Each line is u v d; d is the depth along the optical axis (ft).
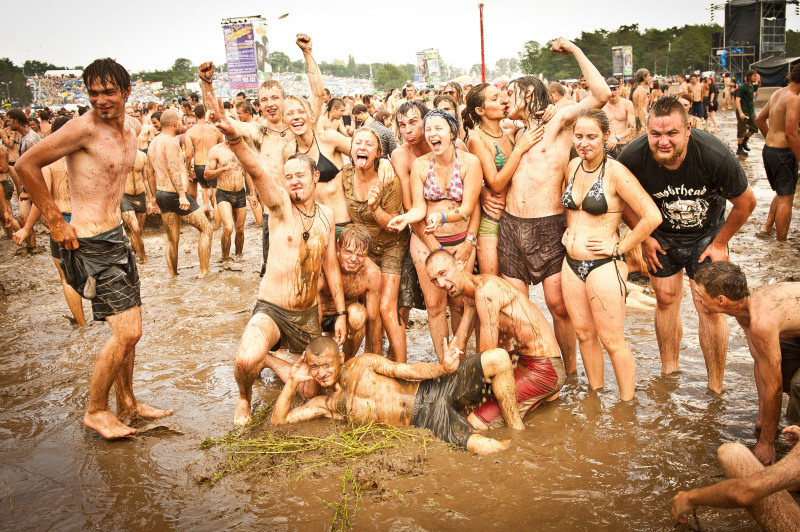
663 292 17.37
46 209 14.44
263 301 16.93
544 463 13.64
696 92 79.82
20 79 476.13
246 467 13.91
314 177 16.49
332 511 12.19
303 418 16.11
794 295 12.67
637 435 14.67
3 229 46.88
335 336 17.37
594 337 17.01
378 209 18.39
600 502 12.16
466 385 15.31
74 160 14.93
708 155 15.31
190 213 30.96
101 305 15.39
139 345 22.16
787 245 29.96
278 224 16.53
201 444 14.96
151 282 30.91
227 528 11.77
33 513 12.49
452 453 14.21
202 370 19.77
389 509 12.17
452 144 17.66
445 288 16.28
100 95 14.69
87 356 21.39
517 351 16.66
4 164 42.60
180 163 30.40
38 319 25.89
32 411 17.34
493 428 15.39
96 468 14.16
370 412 15.75
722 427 14.85
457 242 18.28
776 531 10.37
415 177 18.17
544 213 17.58
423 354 20.95
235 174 33.96
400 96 74.28
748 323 13.26
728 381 17.31
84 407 17.47
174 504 12.65
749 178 48.60
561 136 17.46
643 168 16.26
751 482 9.81
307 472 13.62
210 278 31.19
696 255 16.92
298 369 15.88
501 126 19.52
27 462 14.55
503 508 12.07
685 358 19.07
